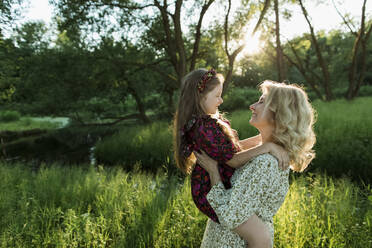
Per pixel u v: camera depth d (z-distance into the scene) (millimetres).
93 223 2812
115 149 8758
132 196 3604
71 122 19016
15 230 2547
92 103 16453
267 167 1161
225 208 1156
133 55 13156
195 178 1370
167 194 3766
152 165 7586
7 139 14891
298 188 3453
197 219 2816
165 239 2635
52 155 10516
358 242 2324
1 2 6117
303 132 1216
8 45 8398
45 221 3051
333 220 2648
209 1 10117
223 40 11766
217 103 1454
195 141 1346
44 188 4121
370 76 36406
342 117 9109
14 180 4938
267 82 1400
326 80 20281
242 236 1201
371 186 4734
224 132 1314
